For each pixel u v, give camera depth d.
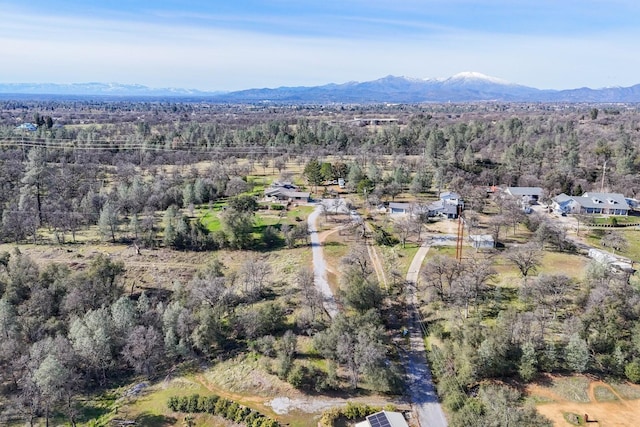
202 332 65.69
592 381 55.72
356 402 55.94
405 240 97.31
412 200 128.12
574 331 58.31
